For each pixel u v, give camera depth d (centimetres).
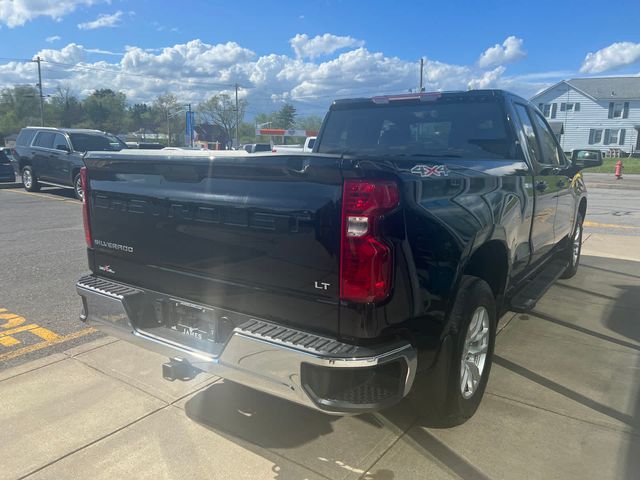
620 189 2114
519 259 390
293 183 244
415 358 251
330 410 234
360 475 269
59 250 797
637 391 356
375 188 227
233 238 268
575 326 481
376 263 229
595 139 5453
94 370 386
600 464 276
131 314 312
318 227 238
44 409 332
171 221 295
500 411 329
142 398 346
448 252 262
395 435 304
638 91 5219
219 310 280
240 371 259
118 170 320
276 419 321
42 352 417
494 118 413
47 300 550
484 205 304
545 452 287
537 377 376
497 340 446
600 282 636
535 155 453
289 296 252
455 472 271
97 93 10562
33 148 1583
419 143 446
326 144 489
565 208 538
